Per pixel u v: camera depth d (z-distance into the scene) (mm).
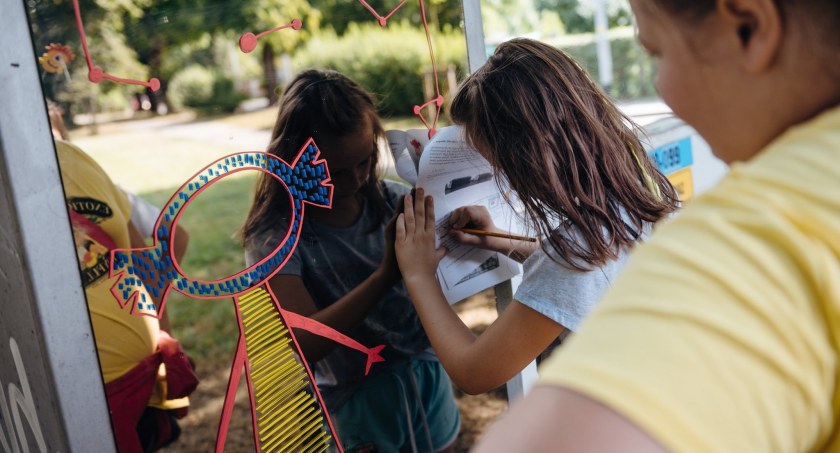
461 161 1327
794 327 405
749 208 437
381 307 1284
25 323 914
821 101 484
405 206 1277
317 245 1162
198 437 1033
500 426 423
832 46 465
